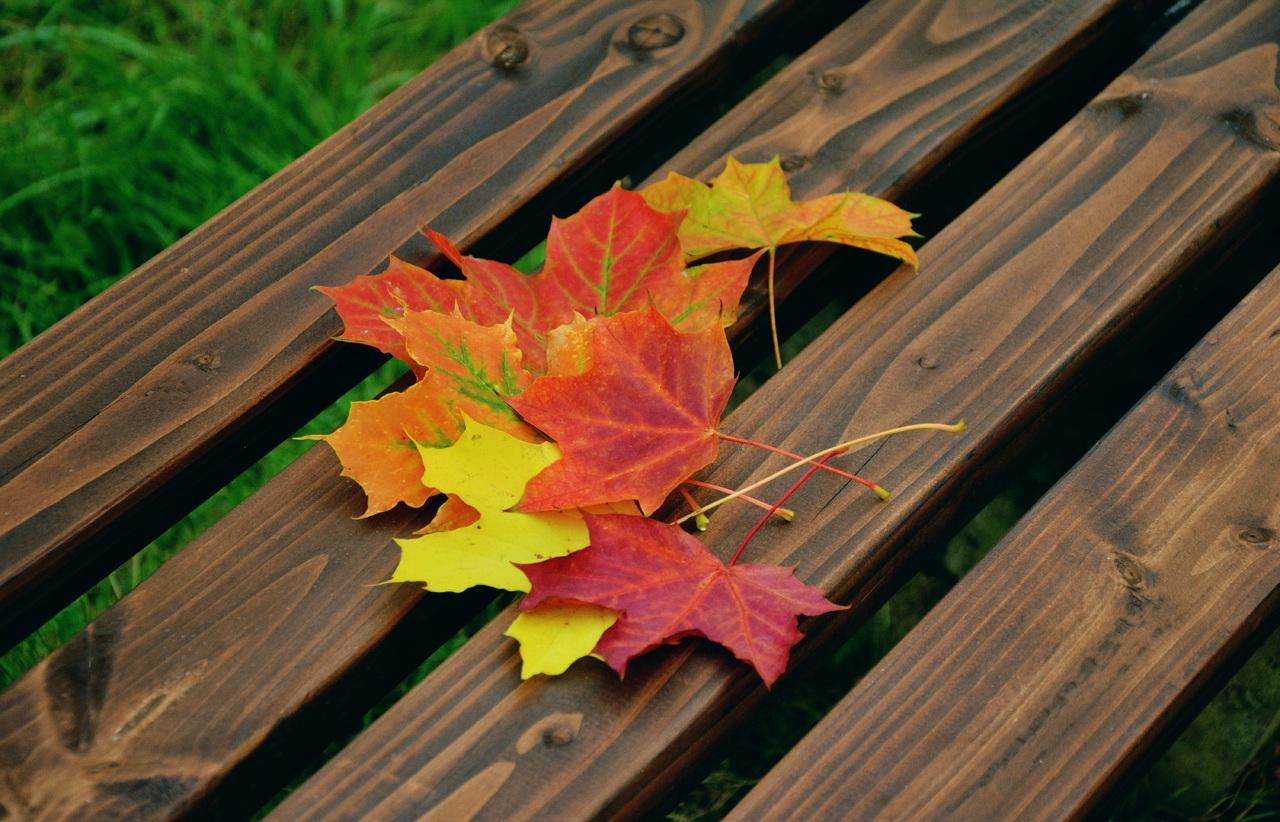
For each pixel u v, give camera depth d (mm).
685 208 1444
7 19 2223
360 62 2082
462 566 1334
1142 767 1339
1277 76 1509
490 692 1332
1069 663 1333
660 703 1324
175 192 1908
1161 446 1389
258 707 1338
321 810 1307
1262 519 1366
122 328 1449
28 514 1389
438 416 1381
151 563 1689
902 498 1375
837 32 1556
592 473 1349
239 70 2014
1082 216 1463
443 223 1486
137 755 1327
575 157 1509
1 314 1835
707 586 1337
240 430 1431
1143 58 1526
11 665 1594
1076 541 1363
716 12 1563
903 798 1306
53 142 1946
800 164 1501
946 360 1417
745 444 1389
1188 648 1335
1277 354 1415
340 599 1366
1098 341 1423
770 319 1468
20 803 1316
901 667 1335
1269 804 1546
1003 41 1542
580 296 1424
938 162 1509
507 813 1303
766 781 1312
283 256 1476
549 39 1558
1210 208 1459
